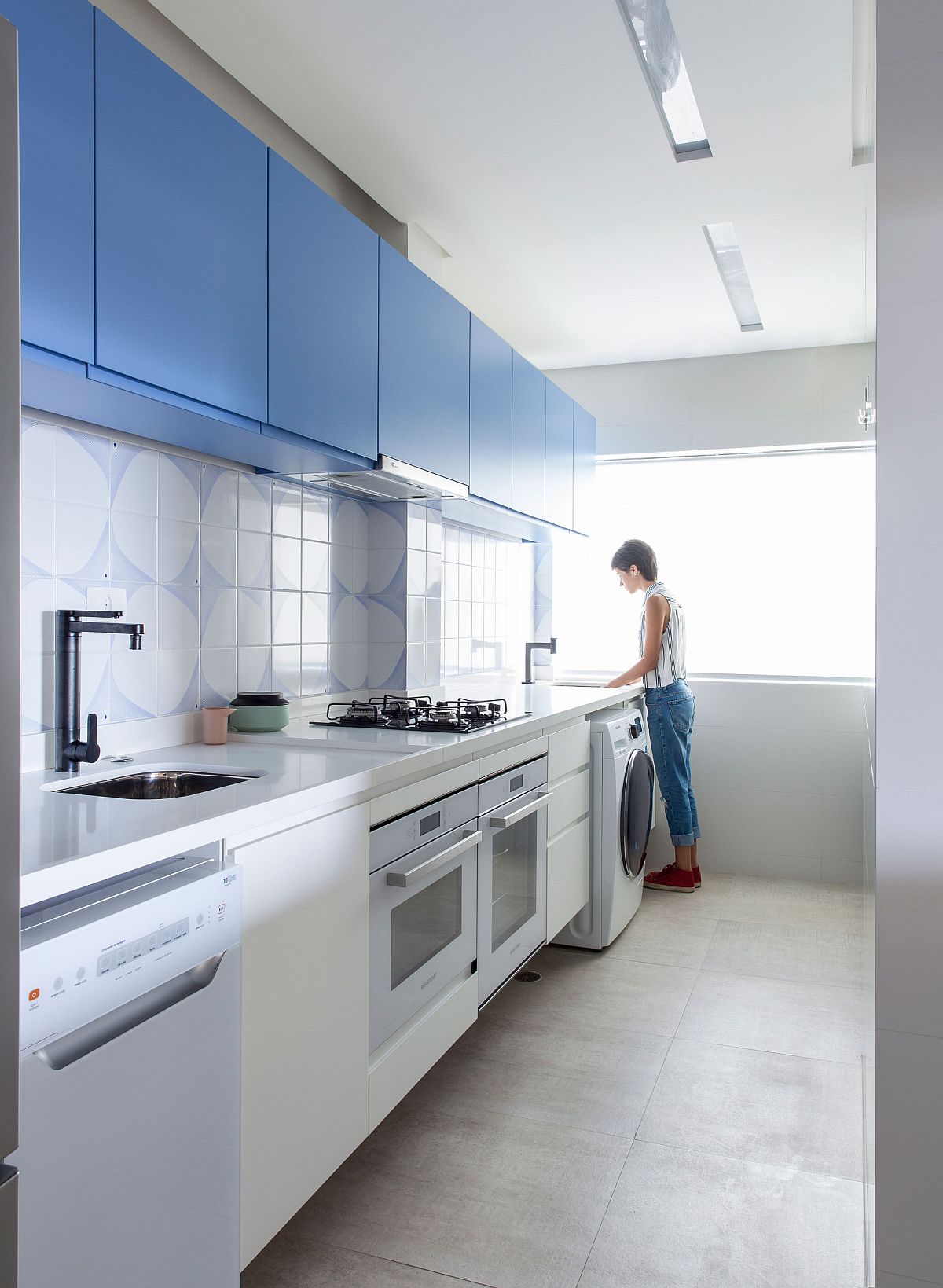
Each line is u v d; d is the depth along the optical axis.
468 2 1.87
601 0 1.86
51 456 1.75
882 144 1.31
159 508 2.05
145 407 1.65
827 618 4.41
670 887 4.12
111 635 1.93
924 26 1.29
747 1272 1.65
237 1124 1.38
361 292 2.27
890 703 1.32
